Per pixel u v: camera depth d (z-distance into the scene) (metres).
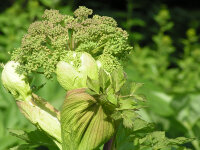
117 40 0.43
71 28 0.43
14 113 0.85
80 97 0.42
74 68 0.42
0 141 0.76
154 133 0.47
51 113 0.47
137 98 0.42
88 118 0.43
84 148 0.44
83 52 0.43
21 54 0.43
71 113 0.43
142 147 0.47
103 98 0.42
